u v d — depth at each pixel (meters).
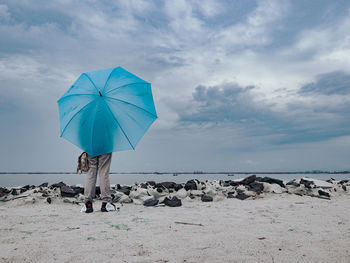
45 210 5.18
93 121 4.75
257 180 8.84
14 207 5.63
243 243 2.81
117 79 5.09
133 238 3.05
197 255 2.47
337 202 6.05
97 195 6.68
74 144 4.86
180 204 5.84
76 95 4.93
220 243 2.82
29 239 3.02
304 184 8.09
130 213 4.86
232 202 6.24
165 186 7.92
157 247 2.71
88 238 3.04
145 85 5.18
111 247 2.72
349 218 4.18
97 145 4.81
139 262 2.31
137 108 4.89
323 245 2.76
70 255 2.47
